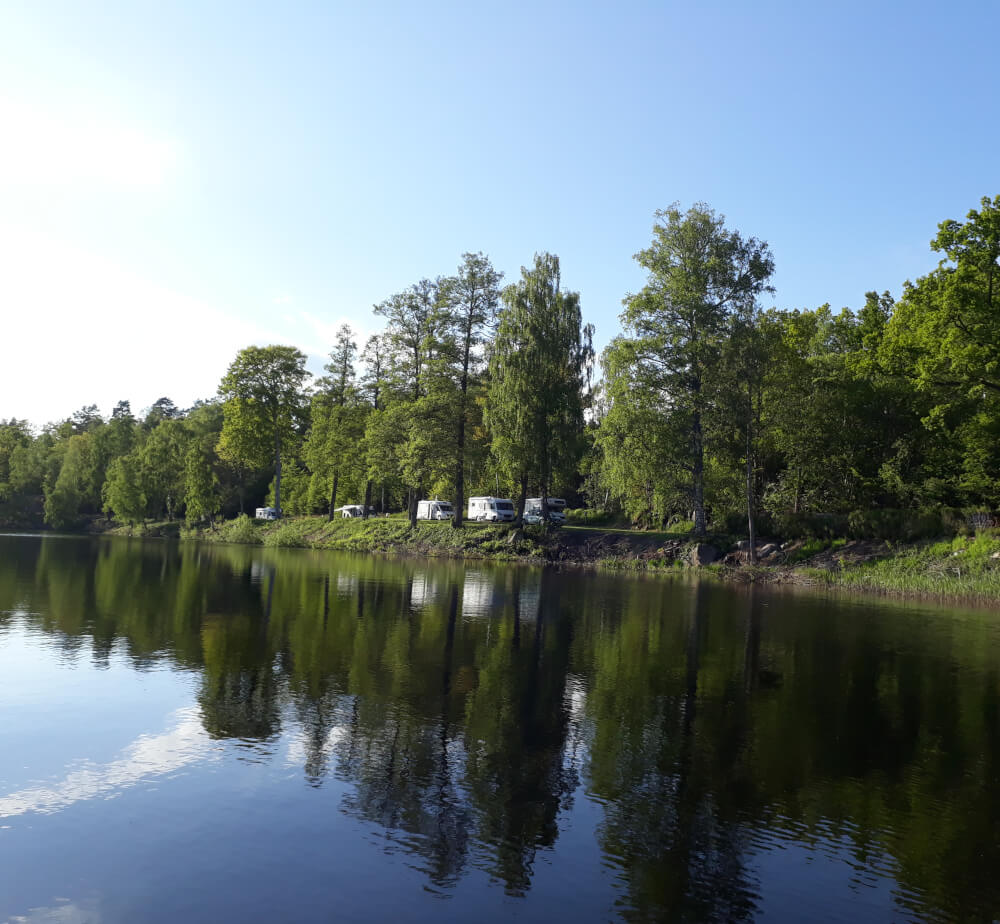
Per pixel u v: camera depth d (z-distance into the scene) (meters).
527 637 16.16
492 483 64.12
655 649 15.26
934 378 31.55
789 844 6.62
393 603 21.02
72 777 7.58
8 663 12.23
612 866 6.10
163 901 5.36
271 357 61.94
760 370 35.00
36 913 5.14
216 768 7.89
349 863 5.98
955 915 5.52
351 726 9.41
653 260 38.78
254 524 65.56
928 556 29.50
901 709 11.11
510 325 44.78
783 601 24.38
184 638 14.68
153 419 120.50
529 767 8.25
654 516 45.78
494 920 5.23
